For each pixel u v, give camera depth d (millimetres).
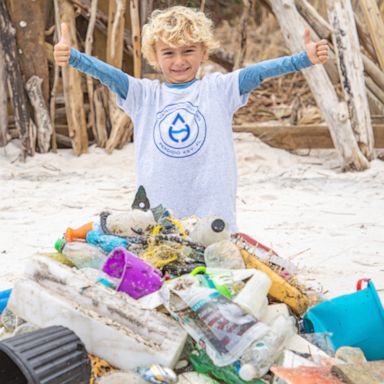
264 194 9742
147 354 2842
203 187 4227
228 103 4316
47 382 2553
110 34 12867
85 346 2922
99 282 3117
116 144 13016
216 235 3471
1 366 2717
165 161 4246
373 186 10484
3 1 12492
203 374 2895
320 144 13023
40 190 10109
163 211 3684
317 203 9055
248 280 3146
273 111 15727
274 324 2914
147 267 3195
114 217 3645
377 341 3305
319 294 3602
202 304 2910
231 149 4305
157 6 13180
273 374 2896
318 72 12031
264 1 13352
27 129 12625
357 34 13078
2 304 3541
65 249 3488
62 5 12750
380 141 12883
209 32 4258
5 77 12664
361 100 12078
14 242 6793
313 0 15508
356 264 5828
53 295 3018
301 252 5887
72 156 12836
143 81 4426
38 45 12703
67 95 12719
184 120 4254
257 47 20672
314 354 2990
